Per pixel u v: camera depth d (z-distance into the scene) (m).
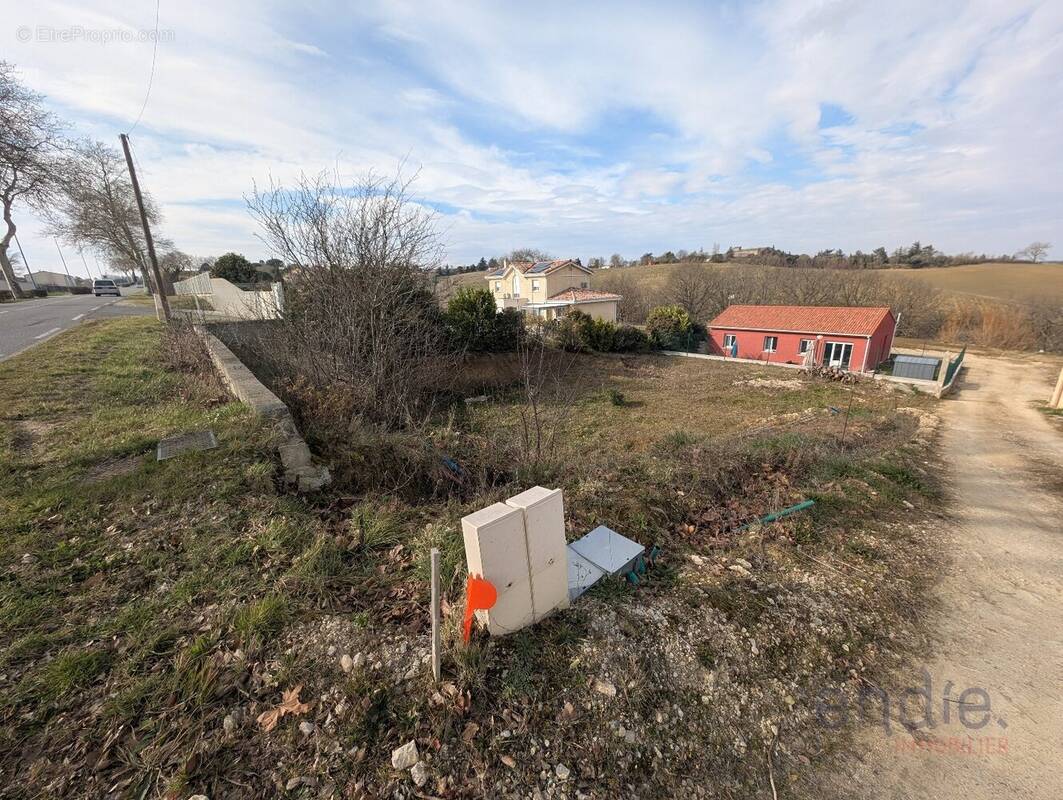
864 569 3.39
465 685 2.00
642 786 1.80
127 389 6.42
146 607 2.41
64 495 3.44
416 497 4.45
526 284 35.44
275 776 1.65
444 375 11.07
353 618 2.39
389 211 8.23
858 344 19.95
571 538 3.40
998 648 2.73
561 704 2.02
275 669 2.06
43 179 13.20
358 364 7.47
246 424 4.85
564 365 18.39
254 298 10.74
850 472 5.30
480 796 1.67
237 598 2.50
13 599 2.43
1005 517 4.66
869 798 1.84
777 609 2.82
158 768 1.65
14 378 6.48
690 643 2.46
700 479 4.61
